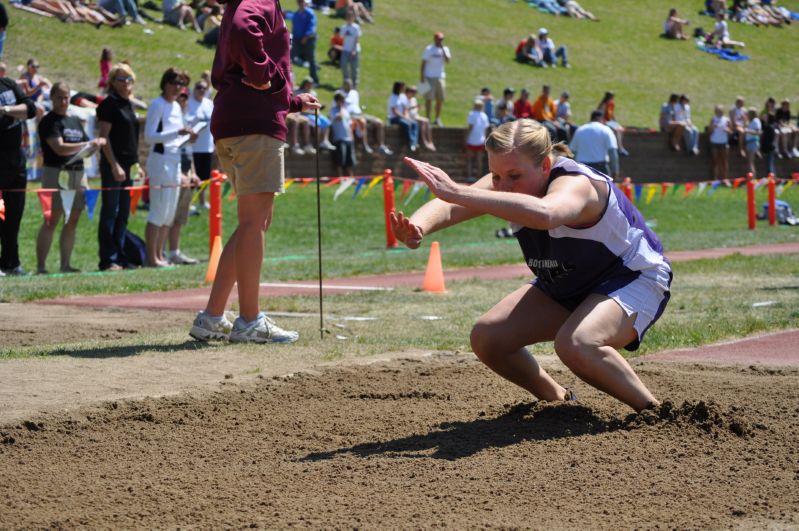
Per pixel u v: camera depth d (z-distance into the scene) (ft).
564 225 41.70
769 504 33.37
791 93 416.67
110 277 118.42
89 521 31.73
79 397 49.60
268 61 63.10
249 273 67.46
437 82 264.72
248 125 65.05
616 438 41.83
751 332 74.95
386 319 82.64
